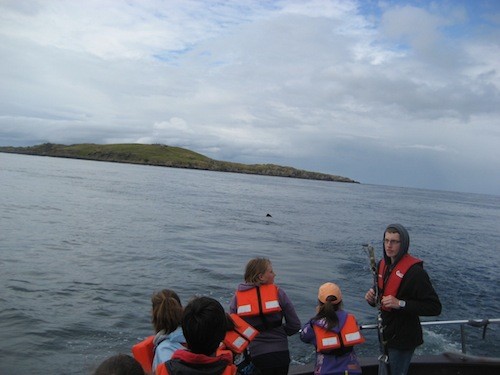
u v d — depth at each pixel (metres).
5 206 33.44
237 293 4.70
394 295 4.56
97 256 18.69
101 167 152.75
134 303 12.70
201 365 3.04
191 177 135.75
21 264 16.03
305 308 13.44
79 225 27.42
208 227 31.69
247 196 72.88
